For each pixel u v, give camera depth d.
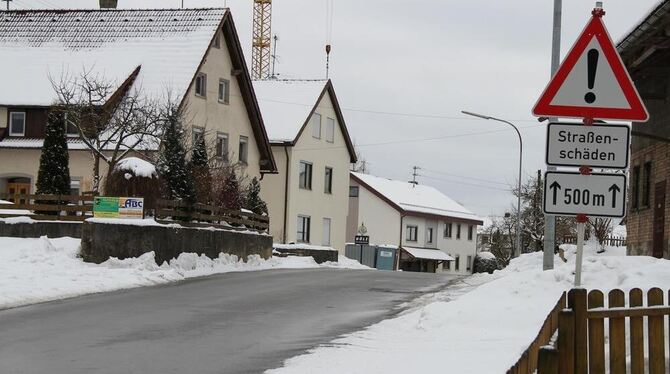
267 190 48.03
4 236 24.95
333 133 52.84
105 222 21.92
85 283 18.47
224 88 41.38
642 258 14.42
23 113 36.47
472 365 8.77
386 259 61.97
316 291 19.75
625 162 7.60
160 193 25.53
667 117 18.39
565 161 7.66
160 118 31.89
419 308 16.25
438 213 71.75
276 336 12.33
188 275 23.30
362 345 11.23
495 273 26.05
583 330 7.89
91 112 32.41
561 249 27.62
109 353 10.54
